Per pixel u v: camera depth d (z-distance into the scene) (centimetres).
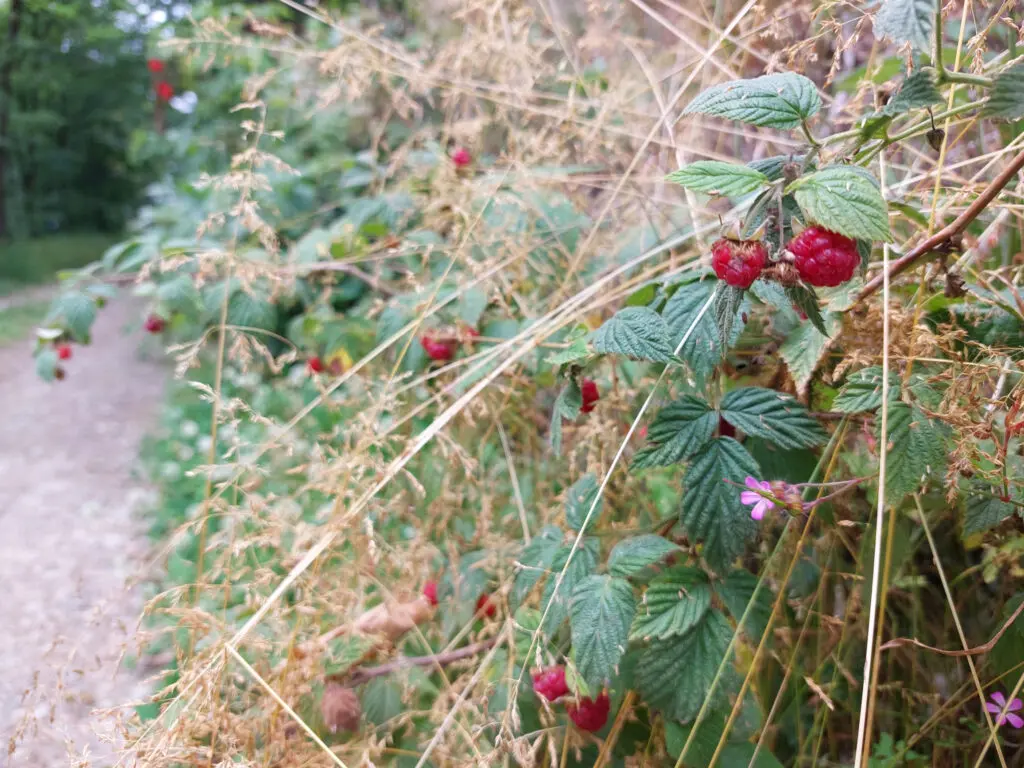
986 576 31
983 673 32
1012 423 24
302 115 100
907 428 25
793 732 35
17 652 69
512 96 54
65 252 330
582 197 49
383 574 40
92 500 107
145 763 26
